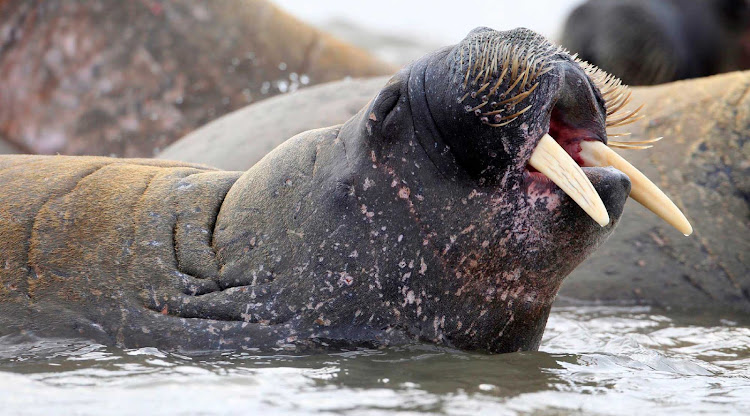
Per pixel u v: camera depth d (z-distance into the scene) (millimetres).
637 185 16391
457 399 13797
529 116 15516
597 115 16359
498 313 17250
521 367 16141
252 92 41469
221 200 18062
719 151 28734
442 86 16016
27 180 18672
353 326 16750
